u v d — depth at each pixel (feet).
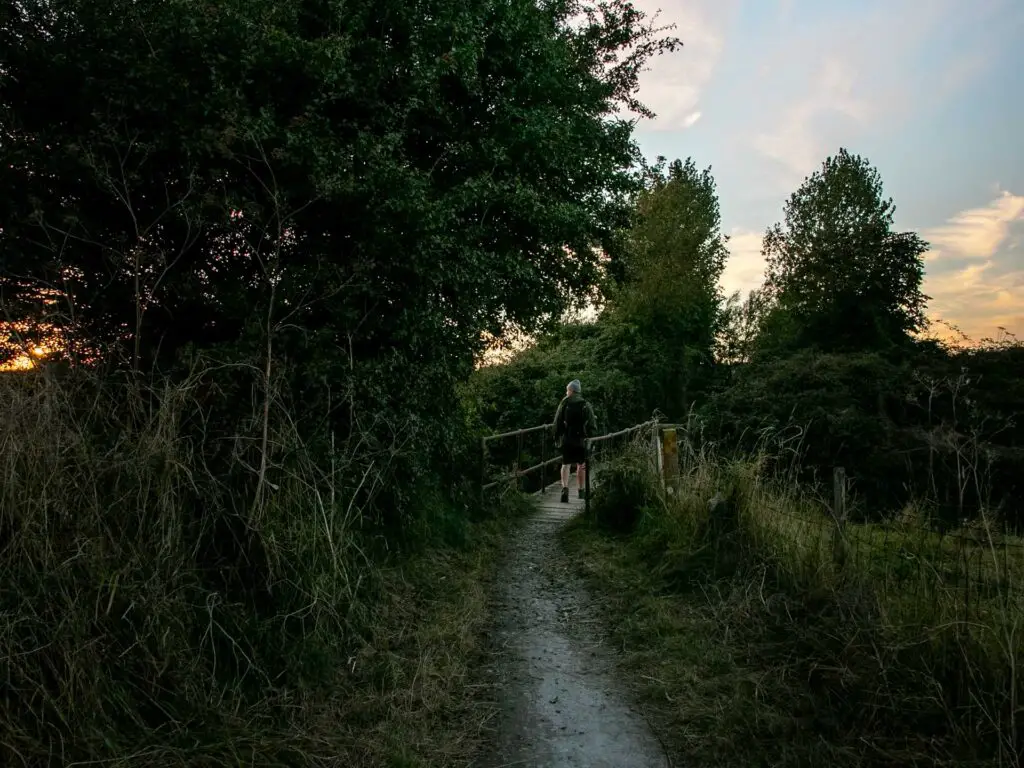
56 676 9.24
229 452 14.07
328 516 15.20
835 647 12.73
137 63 14.51
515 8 23.85
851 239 99.30
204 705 10.45
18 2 14.70
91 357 14.52
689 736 11.59
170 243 16.61
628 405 79.25
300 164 15.64
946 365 66.69
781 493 19.08
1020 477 35.68
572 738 11.82
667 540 21.42
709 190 102.99
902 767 9.99
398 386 19.06
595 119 31.99
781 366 71.10
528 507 33.88
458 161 22.50
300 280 16.12
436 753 11.26
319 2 17.85
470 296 21.84
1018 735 9.87
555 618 17.83
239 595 13.01
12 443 10.46
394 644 14.96
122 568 10.81
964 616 11.42
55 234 14.96
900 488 44.21
